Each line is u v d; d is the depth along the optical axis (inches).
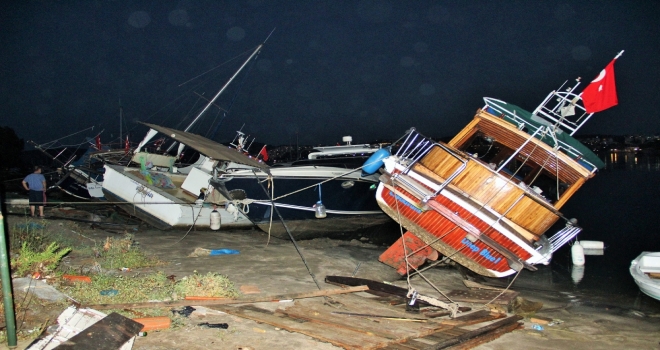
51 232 405.7
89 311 207.0
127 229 536.1
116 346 175.3
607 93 379.2
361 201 593.0
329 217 571.5
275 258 426.3
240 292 302.5
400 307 297.4
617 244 655.1
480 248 373.4
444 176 380.8
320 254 466.9
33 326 203.6
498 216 358.6
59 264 310.3
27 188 528.4
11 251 309.6
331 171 552.1
